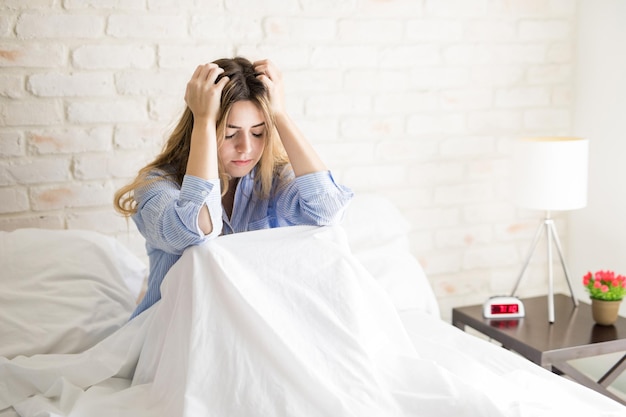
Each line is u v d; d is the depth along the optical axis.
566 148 2.24
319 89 2.41
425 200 2.63
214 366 1.39
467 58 2.59
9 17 2.03
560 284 2.90
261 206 1.83
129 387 1.61
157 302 1.68
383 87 2.49
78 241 1.98
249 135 1.66
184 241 1.53
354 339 1.45
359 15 2.42
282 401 1.33
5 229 2.12
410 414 1.36
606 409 1.50
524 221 2.80
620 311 2.57
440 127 2.60
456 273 2.73
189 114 1.73
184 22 2.21
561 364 2.09
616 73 2.54
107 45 2.14
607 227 2.64
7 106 2.07
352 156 2.49
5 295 1.79
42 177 2.14
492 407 1.32
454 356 1.62
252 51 2.31
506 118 2.69
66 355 1.70
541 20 2.67
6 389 1.58
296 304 1.49
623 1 2.48
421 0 2.49
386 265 2.20
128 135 2.21
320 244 1.59
